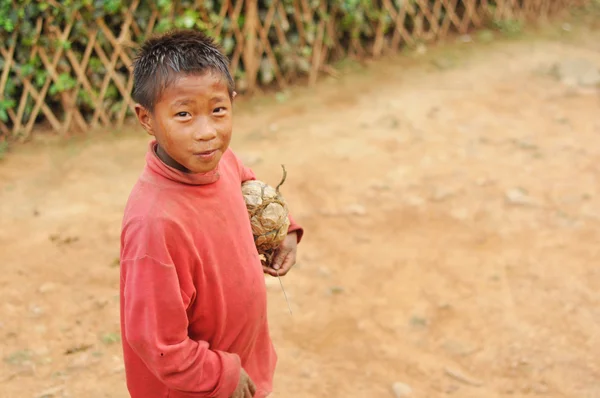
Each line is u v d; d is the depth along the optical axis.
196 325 1.79
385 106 6.46
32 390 3.16
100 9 5.68
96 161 5.50
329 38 7.07
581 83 6.78
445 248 4.29
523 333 3.52
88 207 4.83
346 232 4.49
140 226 1.62
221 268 1.76
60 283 3.98
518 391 3.15
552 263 4.09
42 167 5.40
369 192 4.99
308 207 4.80
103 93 5.97
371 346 3.47
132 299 1.62
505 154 5.49
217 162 1.66
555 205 4.72
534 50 7.67
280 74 6.88
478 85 6.84
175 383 1.66
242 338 1.88
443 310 3.72
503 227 4.50
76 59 5.80
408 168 5.32
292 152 5.62
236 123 6.19
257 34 6.57
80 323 3.63
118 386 3.19
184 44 1.62
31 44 5.59
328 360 3.37
